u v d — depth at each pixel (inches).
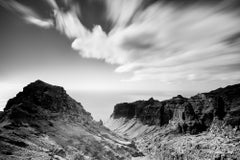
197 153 6929.1
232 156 6043.3
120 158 7367.1
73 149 6451.8
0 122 6914.4
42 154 5049.2
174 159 7347.4
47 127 7396.7
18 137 5723.4
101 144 7687.0
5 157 4242.1
